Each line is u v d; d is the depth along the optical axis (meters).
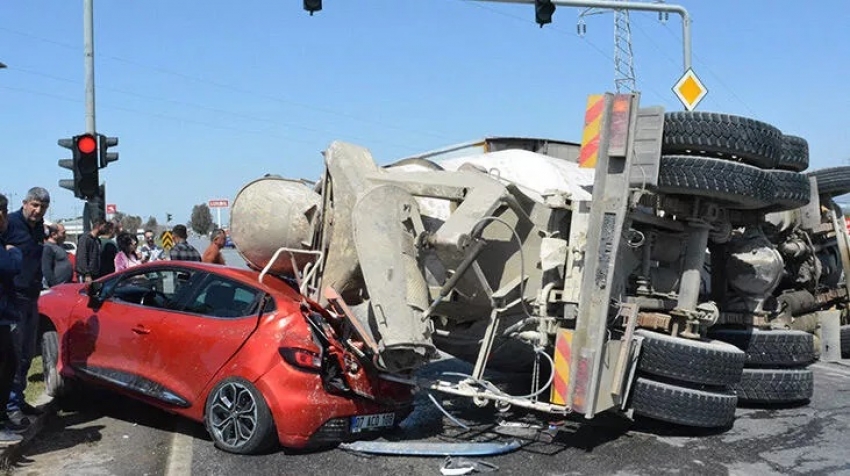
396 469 5.98
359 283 6.84
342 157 7.09
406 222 6.42
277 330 6.15
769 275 8.56
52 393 7.54
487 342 6.96
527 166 9.10
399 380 6.52
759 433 7.39
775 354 8.43
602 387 6.50
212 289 6.78
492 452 6.43
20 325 6.13
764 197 7.41
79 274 11.17
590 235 6.54
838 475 6.08
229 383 6.22
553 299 6.90
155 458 6.21
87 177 11.89
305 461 6.09
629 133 6.44
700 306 7.82
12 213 6.54
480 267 7.14
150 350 6.79
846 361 11.80
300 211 7.96
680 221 7.93
